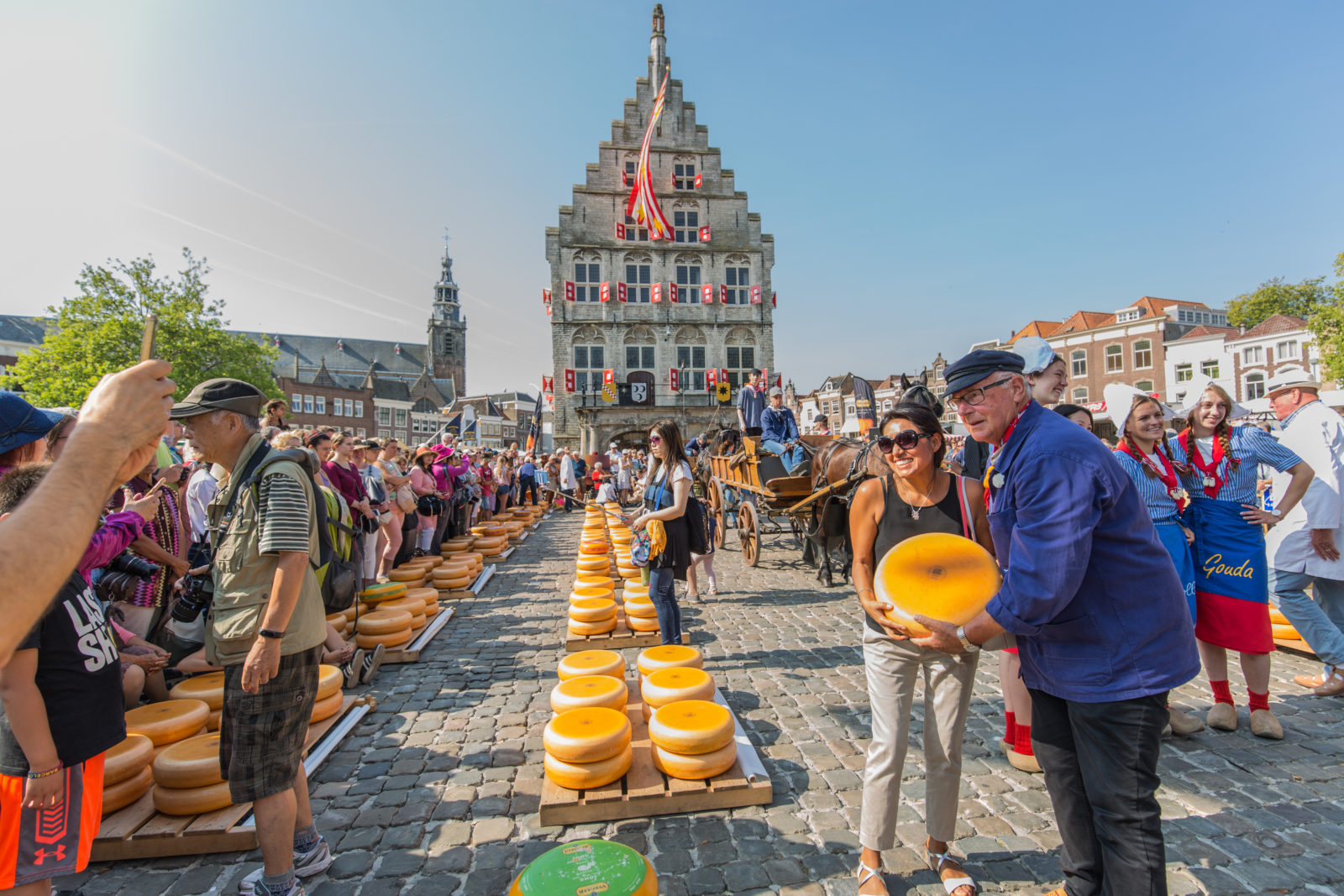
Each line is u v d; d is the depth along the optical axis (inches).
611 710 135.1
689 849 109.0
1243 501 149.2
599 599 230.7
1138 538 76.6
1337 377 1035.3
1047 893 95.7
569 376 1162.6
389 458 323.6
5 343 1994.3
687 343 1197.7
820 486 274.2
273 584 92.4
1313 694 170.2
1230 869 101.6
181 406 97.2
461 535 465.7
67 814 79.0
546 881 78.8
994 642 92.0
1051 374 154.6
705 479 507.5
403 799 127.0
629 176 1190.9
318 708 151.3
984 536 97.2
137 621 172.6
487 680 194.5
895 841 109.4
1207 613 148.6
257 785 92.0
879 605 86.4
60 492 35.2
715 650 217.5
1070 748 84.0
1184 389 1369.3
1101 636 76.7
